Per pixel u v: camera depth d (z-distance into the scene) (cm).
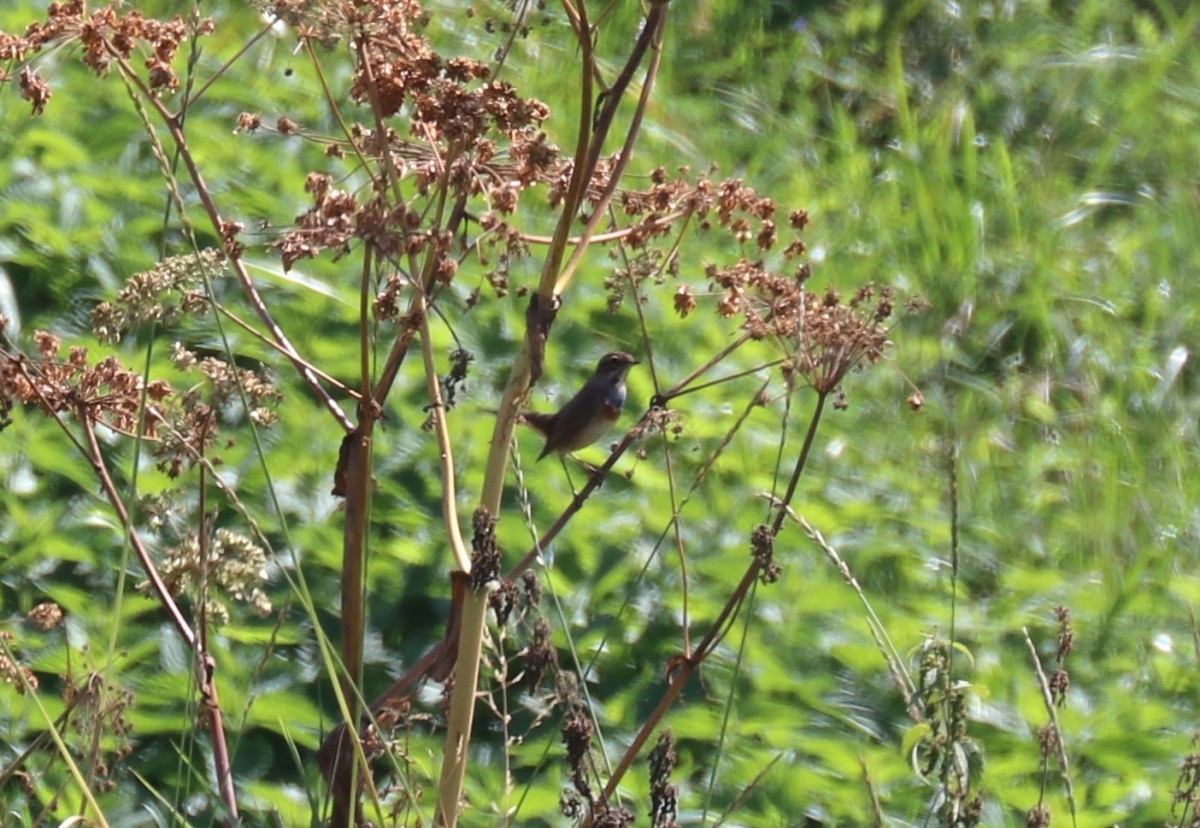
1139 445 1345
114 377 629
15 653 864
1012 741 941
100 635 884
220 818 788
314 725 846
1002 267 1546
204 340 1120
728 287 655
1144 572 1170
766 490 1115
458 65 596
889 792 873
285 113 1425
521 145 599
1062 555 1190
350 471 604
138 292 583
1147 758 946
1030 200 1658
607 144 1520
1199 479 1305
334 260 561
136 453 567
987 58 1941
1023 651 1048
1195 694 1045
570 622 958
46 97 601
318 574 955
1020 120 1838
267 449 1020
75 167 1284
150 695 835
